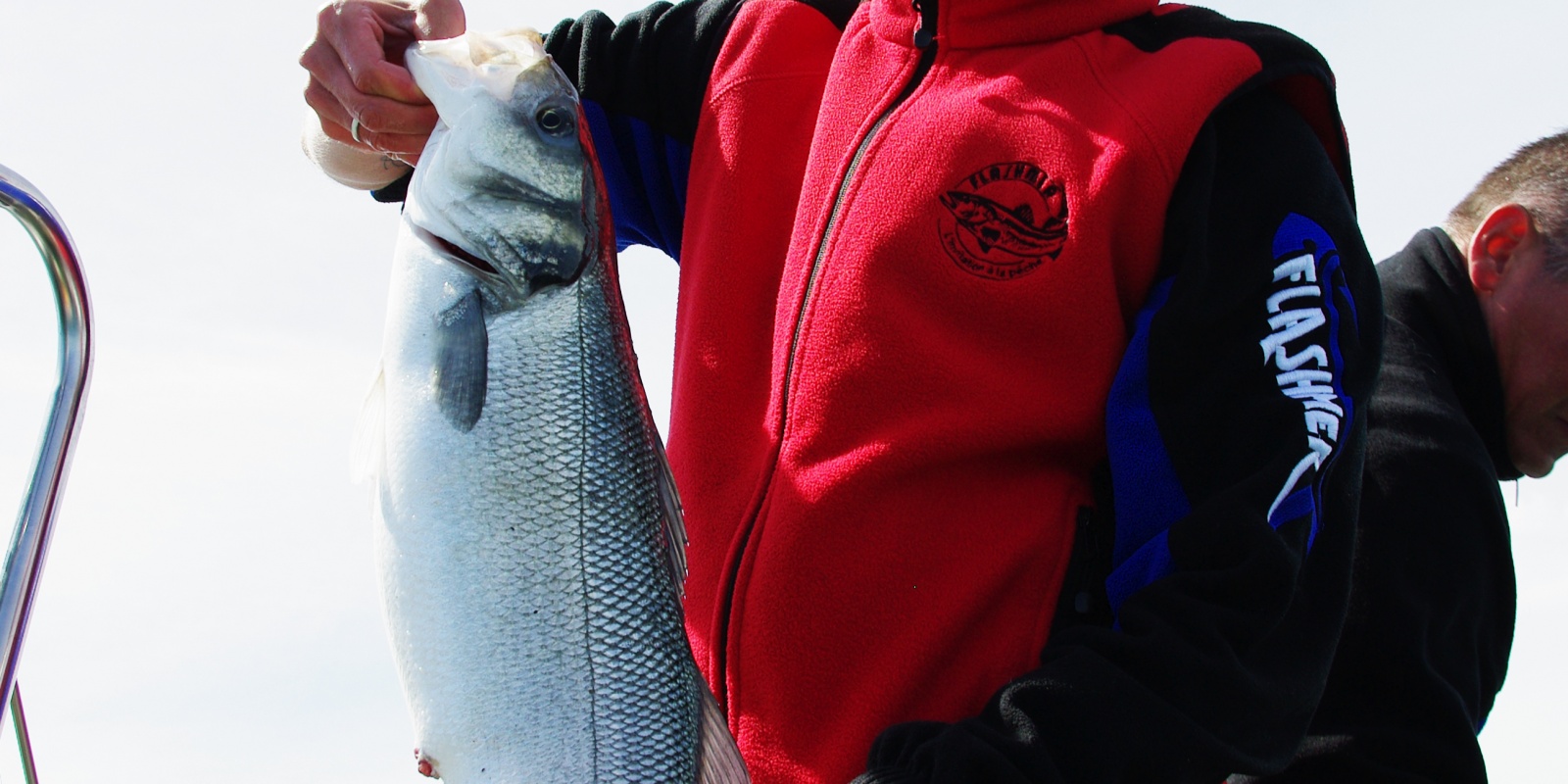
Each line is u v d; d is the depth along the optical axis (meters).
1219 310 0.96
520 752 0.92
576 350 1.01
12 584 0.89
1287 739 0.90
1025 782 0.83
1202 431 0.94
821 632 1.01
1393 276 1.53
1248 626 0.88
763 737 1.01
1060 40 1.07
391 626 0.94
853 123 1.12
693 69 1.26
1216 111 1.02
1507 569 1.42
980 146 1.04
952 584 1.00
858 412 1.02
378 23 1.08
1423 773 1.32
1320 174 1.00
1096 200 1.00
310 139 1.26
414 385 0.97
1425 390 1.42
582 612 0.95
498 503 0.95
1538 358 1.46
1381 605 1.34
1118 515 0.98
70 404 0.93
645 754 0.94
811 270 1.07
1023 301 1.01
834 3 1.26
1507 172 1.48
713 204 1.19
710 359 1.14
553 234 1.03
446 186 1.02
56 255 0.92
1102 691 0.85
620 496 0.99
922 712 0.99
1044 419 1.00
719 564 1.07
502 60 1.07
